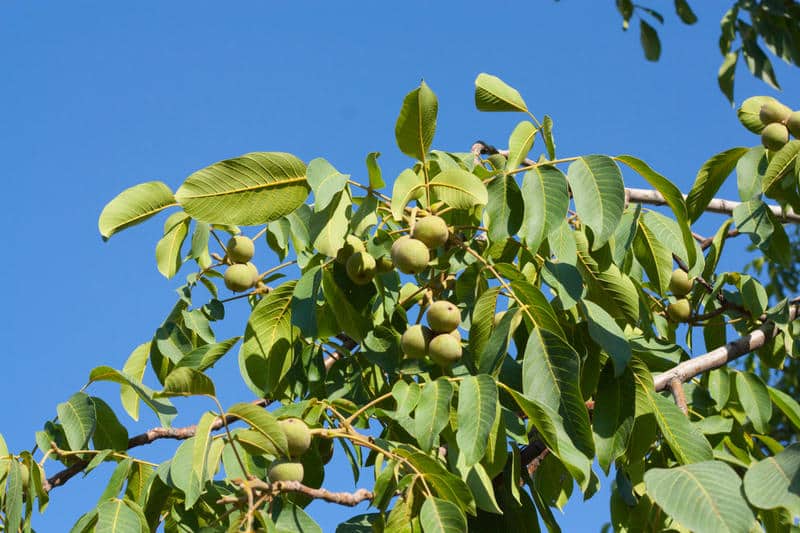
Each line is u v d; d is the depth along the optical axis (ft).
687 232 9.86
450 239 9.78
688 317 12.62
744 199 11.37
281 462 8.68
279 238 12.37
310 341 10.62
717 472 7.50
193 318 12.19
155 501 9.73
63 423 10.11
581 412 8.73
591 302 9.64
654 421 9.64
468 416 8.32
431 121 9.31
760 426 11.26
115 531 8.86
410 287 11.89
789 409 11.34
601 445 9.41
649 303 12.42
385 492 8.41
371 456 11.05
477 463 8.82
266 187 9.39
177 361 11.88
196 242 12.06
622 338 9.30
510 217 9.43
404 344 9.46
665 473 7.57
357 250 9.88
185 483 8.26
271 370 10.46
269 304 10.39
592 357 9.72
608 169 9.32
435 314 9.30
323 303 10.61
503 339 9.04
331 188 9.02
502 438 8.82
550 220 9.20
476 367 9.36
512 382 9.75
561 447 8.40
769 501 6.99
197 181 9.23
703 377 12.23
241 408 8.54
